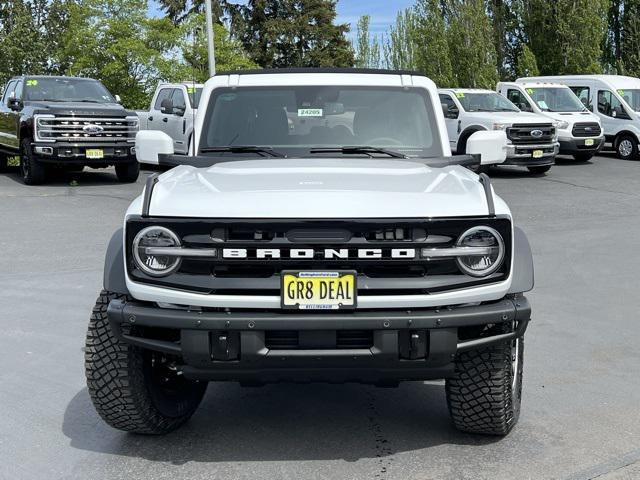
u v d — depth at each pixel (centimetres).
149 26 3450
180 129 1889
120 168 1794
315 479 399
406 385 542
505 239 393
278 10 6612
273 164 493
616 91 2491
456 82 4100
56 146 1659
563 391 525
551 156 1977
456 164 518
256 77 561
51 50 4278
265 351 381
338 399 515
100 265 934
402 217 385
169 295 387
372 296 382
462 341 393
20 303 760
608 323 693
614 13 4597
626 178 1938
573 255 1002
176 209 394
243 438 452
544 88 2389
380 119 548
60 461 423
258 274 387
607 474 403
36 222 1241
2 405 504
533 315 718
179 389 467
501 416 426
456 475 403
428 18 4172
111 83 3466
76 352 612
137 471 411
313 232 382
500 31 4569
